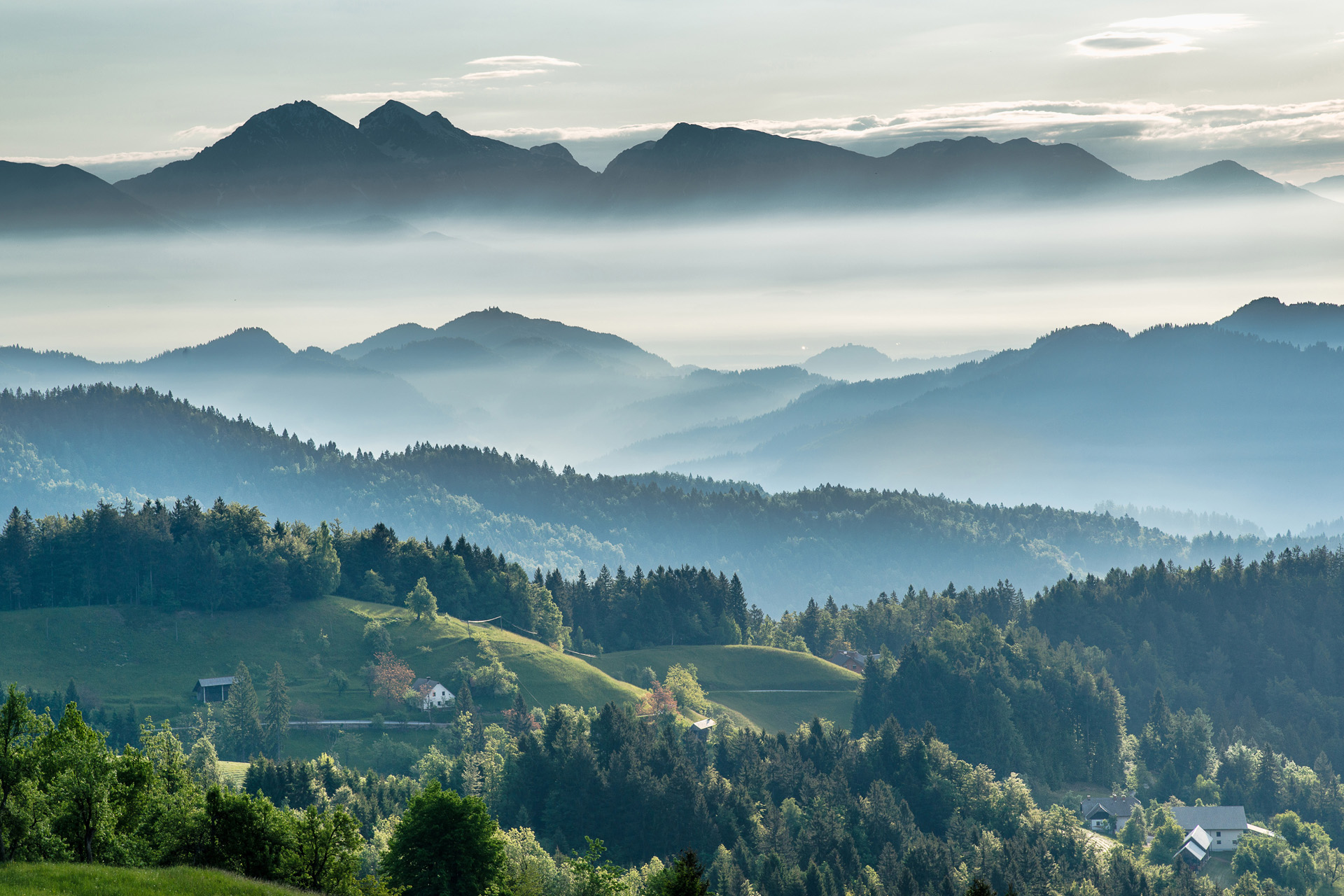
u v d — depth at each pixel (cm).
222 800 7594
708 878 13325
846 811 16425
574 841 15225
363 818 13738
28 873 6016
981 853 15650
